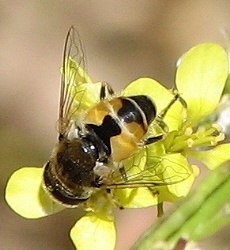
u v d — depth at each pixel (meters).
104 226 0.12
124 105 0.11
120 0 0.19
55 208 0.12
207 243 0.16
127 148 0.11
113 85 0.18
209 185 0.11
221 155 0.12
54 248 0.17
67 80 0.11
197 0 0.19
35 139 0.17
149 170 0.11
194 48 0.12
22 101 0.18
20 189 0.12
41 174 0.12
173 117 0.12
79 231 0.12
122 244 0.15
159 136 0.11
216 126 0.12
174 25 0.19
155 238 0.11
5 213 0.17
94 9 0.19
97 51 0.19
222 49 0.12
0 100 0.18
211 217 0.11
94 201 0.11
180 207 0.11
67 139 0.11
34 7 0.19
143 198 0.11
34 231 0.17
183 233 0.11
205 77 0.12
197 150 0.12
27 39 0.19
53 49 0.19
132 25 0.19
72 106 0.11
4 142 0.17
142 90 0.12
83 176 0.11
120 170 0.11
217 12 0.19
